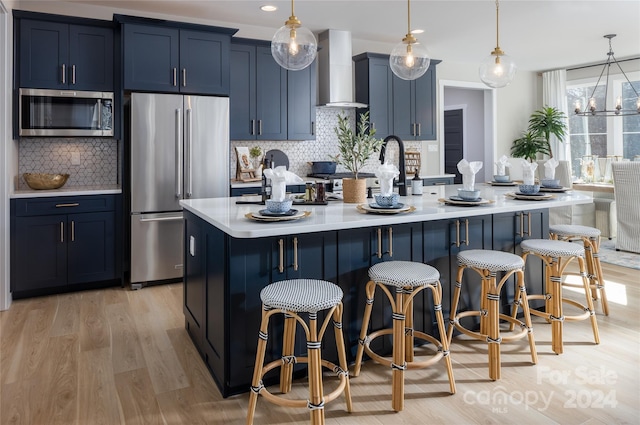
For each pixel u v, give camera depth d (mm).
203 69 4324
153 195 4102
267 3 4367
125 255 4305
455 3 4402
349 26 5148
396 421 1967
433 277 2145
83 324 3176
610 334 2906
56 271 3854
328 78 5293
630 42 5883
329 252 2369
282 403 1852
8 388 2266
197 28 4258
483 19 4902
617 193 5242
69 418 2006
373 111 5590
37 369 2477
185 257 3014
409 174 6125
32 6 4180
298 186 4859
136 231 4055
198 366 2525
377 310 2527
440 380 2328
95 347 2777
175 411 2066
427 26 5160
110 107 4125
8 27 3551
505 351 2666
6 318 3291
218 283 2250
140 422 1979
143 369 2486
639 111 5688
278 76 4969
